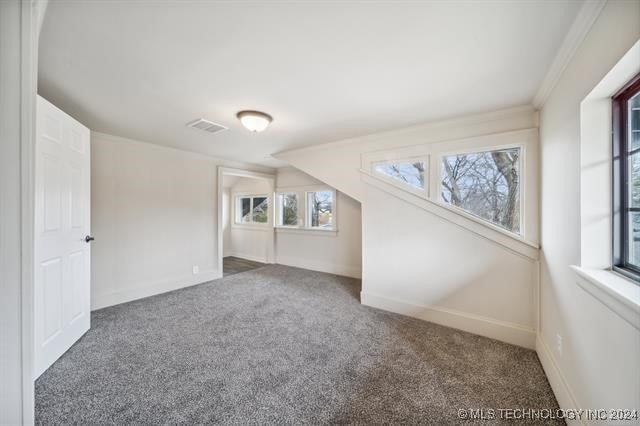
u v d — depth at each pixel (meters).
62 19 1.23
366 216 3.11
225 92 2.03
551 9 1.17
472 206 2.57
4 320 0.88
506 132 2.31
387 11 1.20
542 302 2.00
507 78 1.80
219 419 1.39
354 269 4.51
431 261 2.64
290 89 1.98
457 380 1.72
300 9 1.18
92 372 1.78
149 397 1.55
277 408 1.47
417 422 1.37
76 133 2.21
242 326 2.52
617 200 1.25
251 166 5.05
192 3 1.15
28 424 0.90
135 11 1.19
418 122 2.68
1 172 0.87
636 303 0.83
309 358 1.97
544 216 1.98
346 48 1.48
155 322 2.61
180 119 2.61
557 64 1.57
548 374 1.72
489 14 1.21
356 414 1.43
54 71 1.71
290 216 5.53
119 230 3.21
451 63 1.63
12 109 0.89
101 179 3.06
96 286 3.01
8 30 0.88
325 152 3.52
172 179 3.77
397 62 1.62
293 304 3.13
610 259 1.26
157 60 1.59
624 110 1.24
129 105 2.27
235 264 5.53
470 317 2.41
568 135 1.50
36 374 1.71
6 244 0.88
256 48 1.48
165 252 3.68
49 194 1.88
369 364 1.89
